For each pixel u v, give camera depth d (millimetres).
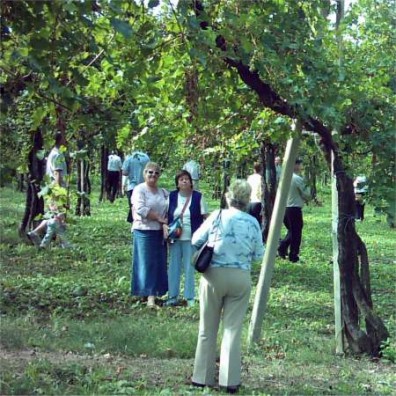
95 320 9000
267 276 8305
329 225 22922
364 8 8453
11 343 7547
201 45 6230
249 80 7449
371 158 7973
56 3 4879
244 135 9359
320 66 7184
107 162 28516
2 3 5016
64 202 7160
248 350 8086
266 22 6914
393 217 7625
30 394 6008
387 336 8188
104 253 13906
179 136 8594
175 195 10141
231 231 6527
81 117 6129
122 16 5871
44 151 6891
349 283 8164
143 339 7949
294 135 7941
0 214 18656
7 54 5195
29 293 10172
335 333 8391
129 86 7074
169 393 6219
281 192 8289
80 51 5887
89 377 6512
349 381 7121
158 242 10148
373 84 7727
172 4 6090
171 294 10141
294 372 7316
